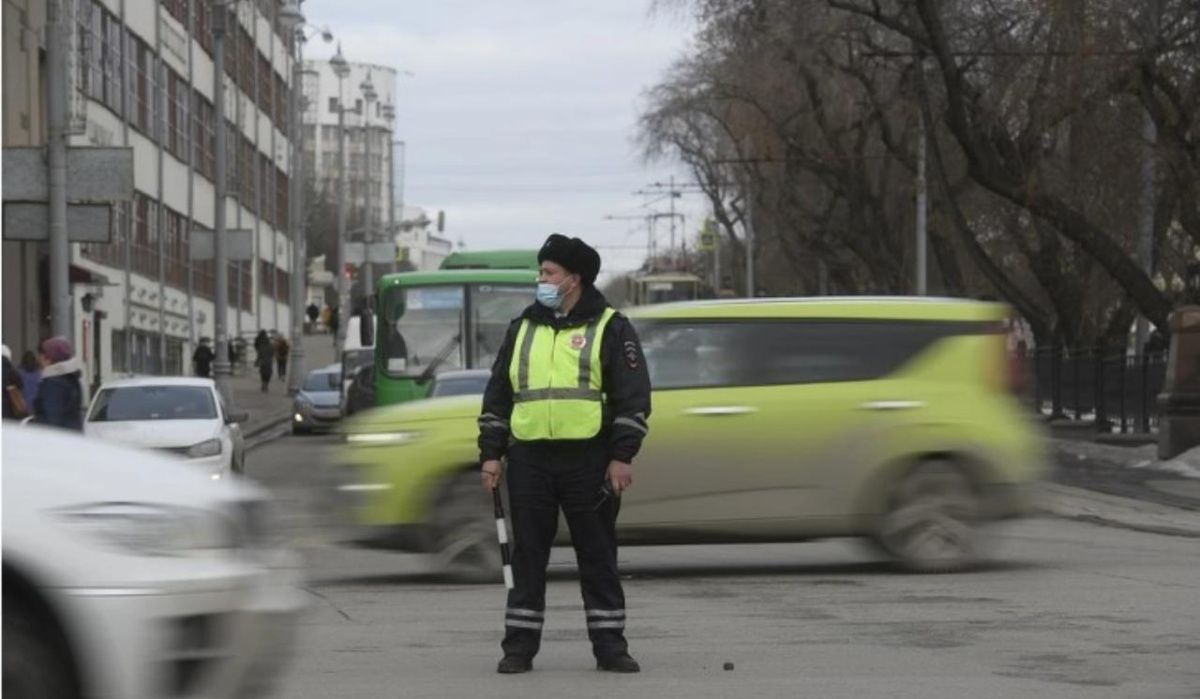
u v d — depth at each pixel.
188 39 108.94
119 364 91.19
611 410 15.31
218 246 77.81
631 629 18.66
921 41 56.94
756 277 143.62
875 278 90.81
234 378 123.94
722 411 23.23
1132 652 16.77
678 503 23.14
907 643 17.50
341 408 71.06
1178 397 49.84
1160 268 73.69
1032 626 18.61
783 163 92.12
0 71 57.34
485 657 16.80
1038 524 33.28
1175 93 52.47
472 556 23.09
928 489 23.70
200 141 115.69
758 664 16.23
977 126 56.38
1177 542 29.20
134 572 10.32
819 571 24.64
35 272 73.44
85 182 42.16
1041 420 73.25
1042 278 73.56
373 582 23.56
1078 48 52.56
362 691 14.88
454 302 48.97
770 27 68.50
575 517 15.47
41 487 10.37
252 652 11.11
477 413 23.20
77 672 10.28
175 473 11.19
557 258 15.20
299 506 37.31
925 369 23.83
